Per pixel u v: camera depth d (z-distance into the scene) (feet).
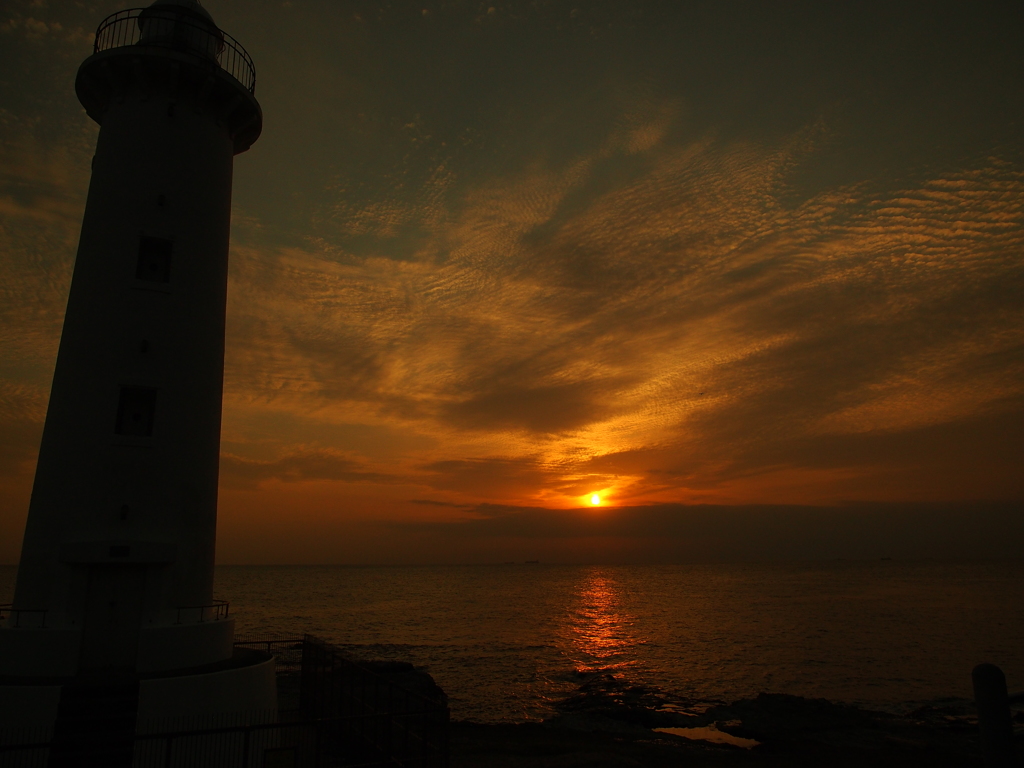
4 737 44.70
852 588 472.44
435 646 197.98
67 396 58.03
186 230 63.62
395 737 57.62
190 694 49.55
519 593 468.34
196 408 61.21
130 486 56.65
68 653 51.83
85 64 64.23
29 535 55.83
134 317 59.72
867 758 80.07
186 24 67.21
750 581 611.47
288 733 60.29
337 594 440.04
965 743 88.38
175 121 65.05
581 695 129.29
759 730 96.22
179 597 56.95
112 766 45.14
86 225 62.85
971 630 220.64
